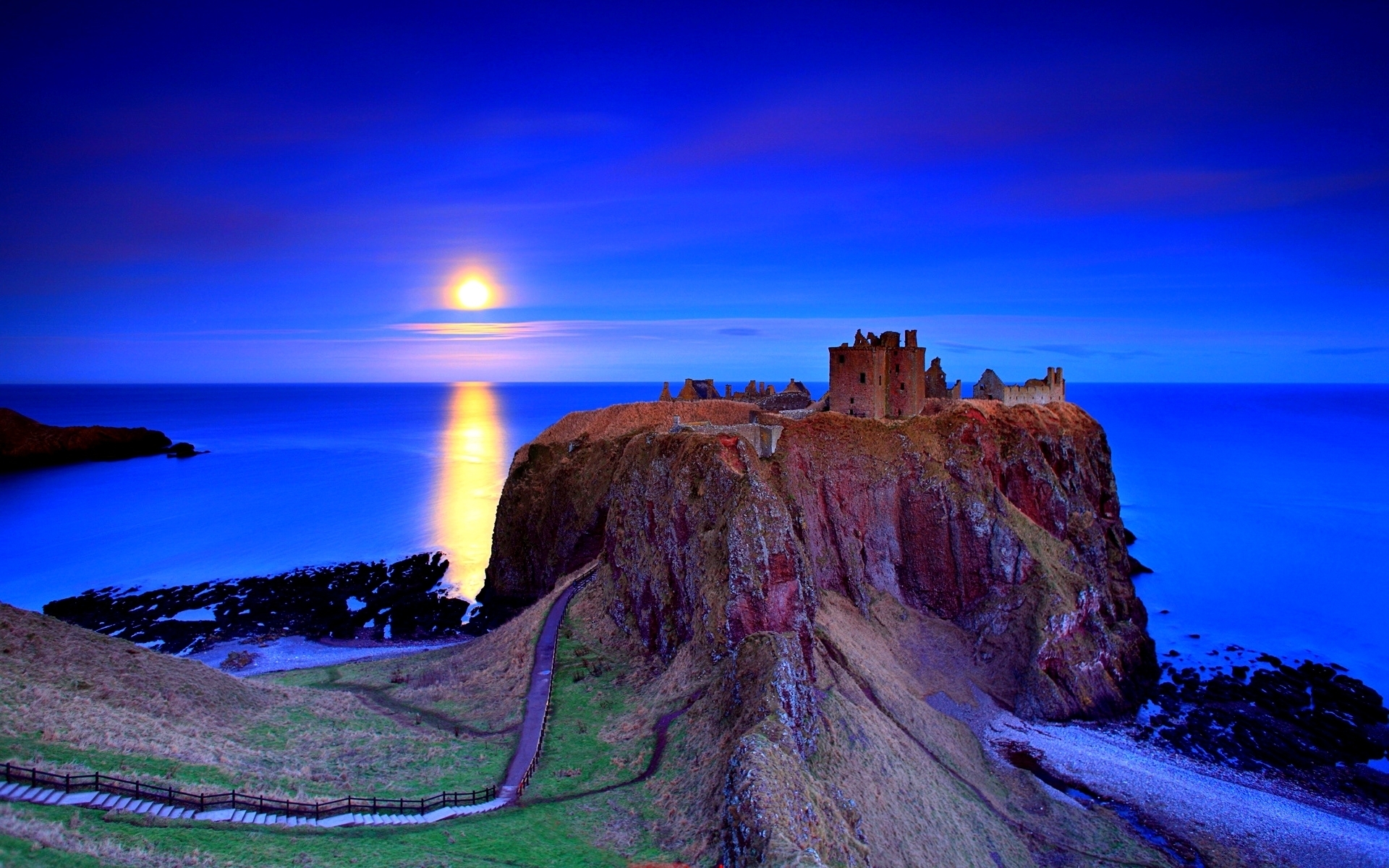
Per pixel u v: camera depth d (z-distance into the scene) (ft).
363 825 114.73
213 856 94.43
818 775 143.43
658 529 216.74
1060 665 239.71
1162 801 188.44
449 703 187.21
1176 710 240.94
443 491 586.86
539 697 179.52
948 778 180.65
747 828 112.47
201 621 305.73
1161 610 338.95
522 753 153.17
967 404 303.68
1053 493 289.33
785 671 152.05
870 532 266.16
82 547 419.33
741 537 183.42
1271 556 425.28
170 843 95.30
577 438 345.51
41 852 84.33
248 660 262.26
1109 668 250.78
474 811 126.93
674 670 179.11
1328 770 206.28
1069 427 352.49
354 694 197.47
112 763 116.26
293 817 113.50
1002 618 249.14
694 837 120.78
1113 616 279.90
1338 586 372.79
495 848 113.09
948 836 153.58
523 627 226.99
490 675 200.75
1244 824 180.24
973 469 274.36
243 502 547.08
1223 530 485.15
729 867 111.86
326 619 308.40
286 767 134.62
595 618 221.87
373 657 266.77
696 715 158.61
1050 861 163.02
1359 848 172.45
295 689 188.03
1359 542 457.27
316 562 391.86
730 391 414.00
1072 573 262.88
